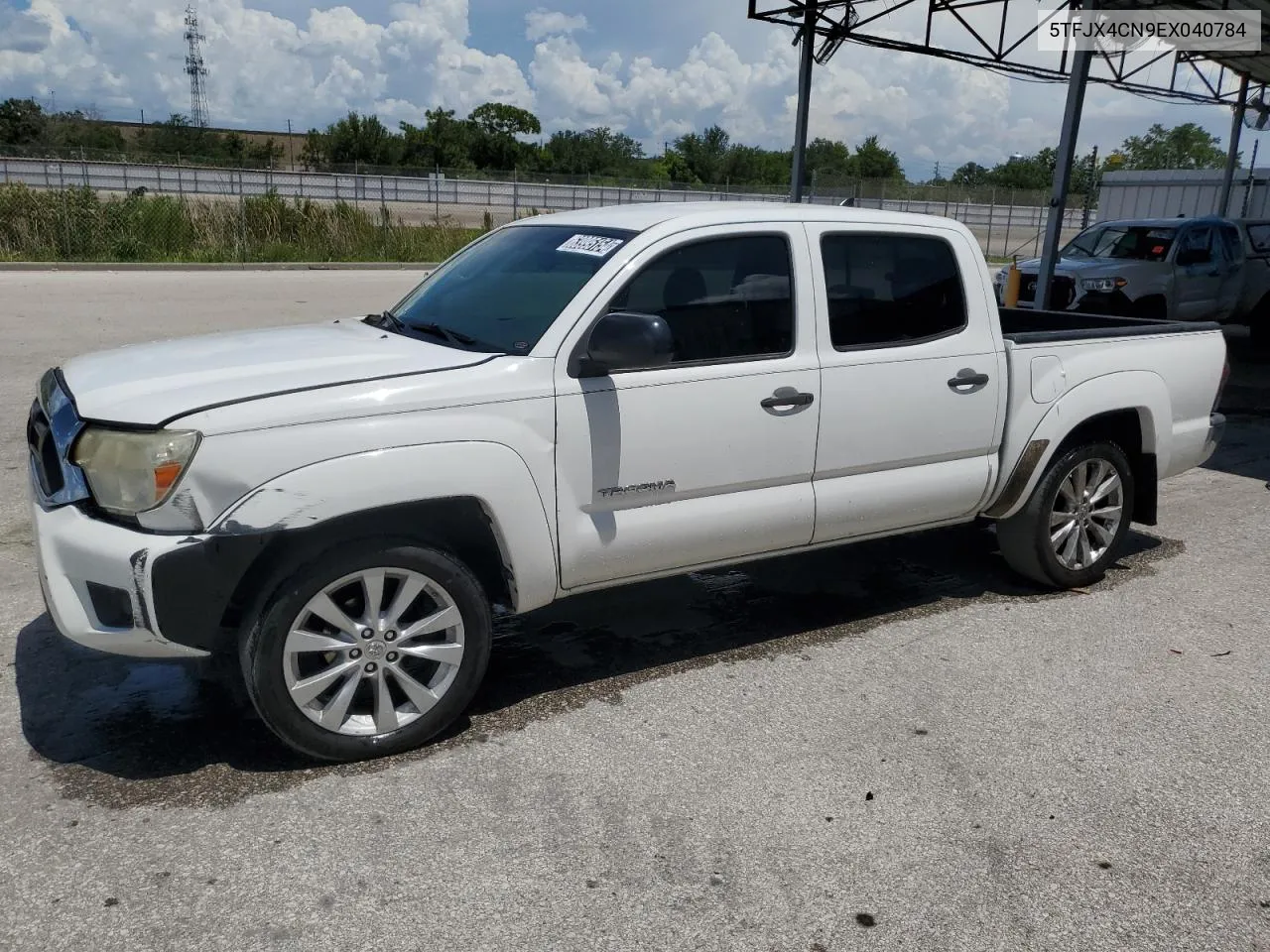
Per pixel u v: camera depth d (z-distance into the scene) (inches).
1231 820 131.4
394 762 140.3
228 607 136.0
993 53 593.6
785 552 175.5
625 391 149.3
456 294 171.0
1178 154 2755.9
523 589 146.9
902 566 224.4
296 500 126.3
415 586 138.5
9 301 609.0
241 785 133.3
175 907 109.9
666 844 123.1
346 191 1839.3
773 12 547.2
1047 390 194.2
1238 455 345.4
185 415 125.0
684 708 157.3
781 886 116.2
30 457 146.6
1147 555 236.8
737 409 159.0
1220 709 161.0
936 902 114.3
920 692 164.2
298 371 136.9
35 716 149.7
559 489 146.3
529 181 1942.7
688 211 163.3
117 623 129.1
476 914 110.0
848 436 171.8
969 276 185.5
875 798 133.9
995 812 131.6
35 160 1624.0
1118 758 145.6
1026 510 201.3
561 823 126.7
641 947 106.0
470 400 137.9
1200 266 526.6
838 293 170.2
